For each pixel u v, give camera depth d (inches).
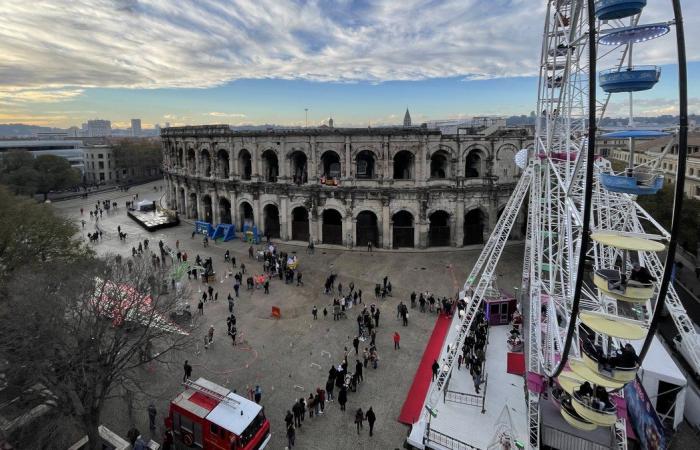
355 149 2399.1
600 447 879.1
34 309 874.1
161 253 2225.6
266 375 1240.8
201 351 1358.3
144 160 6131.9
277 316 1599.4
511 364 1237.1
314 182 2491.4
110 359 939.3
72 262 1363.2
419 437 984.3
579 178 1261.1
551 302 1115.9
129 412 1014.4
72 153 6254.9
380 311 1652.3
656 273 1159.0
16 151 4279.0
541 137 1411.2
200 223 2817.4
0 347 850.8
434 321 1569.9
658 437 890.7
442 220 2659.9
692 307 1674.5
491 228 2469.2
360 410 1011.3
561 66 1274.6
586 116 1170.0
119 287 1042.7
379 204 2421.3
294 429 996.6
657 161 677.3
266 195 2618.1
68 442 975.0
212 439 906.7
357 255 2351.1
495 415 1062.4
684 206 2004.2
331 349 1380.4
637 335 633.0
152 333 1042.7
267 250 2317.9
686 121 512.4
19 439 920.3
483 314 1507.1
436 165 2669.8
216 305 1706.4
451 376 1219.2
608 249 1366.9
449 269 2116.1
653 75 693.9
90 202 4092.0
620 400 870.4
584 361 676.1
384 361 1310.3
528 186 1483.8
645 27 647.8
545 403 1002.7
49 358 860.6
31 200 1800.0
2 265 1325.0
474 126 2851.9
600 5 667.4
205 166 2989.7
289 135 2488.9
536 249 1365.7
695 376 1195.9
